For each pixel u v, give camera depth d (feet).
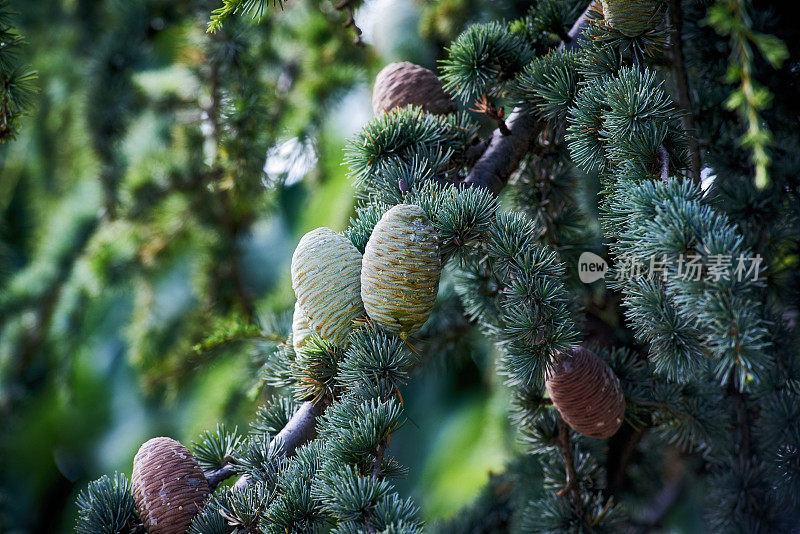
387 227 4.60
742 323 4.33
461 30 6.09
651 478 5.67
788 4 5.17
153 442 4.70
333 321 4.68
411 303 4.60
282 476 4.58
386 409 4.58
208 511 4.59
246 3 4.79
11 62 4.99
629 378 4.93
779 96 5.16
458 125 4.99
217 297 7.75
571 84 4.86
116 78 6.81
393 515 4.43
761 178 4.26
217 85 6.05
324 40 7.23
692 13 5.13
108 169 7.11
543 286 4.60
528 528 5.07
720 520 5.07
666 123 4.69
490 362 6.38
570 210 5.21
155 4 6.75
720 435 5.02
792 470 4.89
